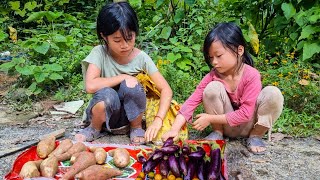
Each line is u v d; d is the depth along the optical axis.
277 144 3.56
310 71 4.73
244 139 3.57
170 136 3.13
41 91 4.72
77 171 2.66
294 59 5.13
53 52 5.45
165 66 4.61
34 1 7.47
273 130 3.79
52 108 4.43
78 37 6.24
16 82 5.04
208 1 5.58
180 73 4.64
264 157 3.32
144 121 3.85
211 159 2.72
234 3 5.32
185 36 5.35
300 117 4.01
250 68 3.31
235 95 3.34
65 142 3.02
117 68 3.54
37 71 4.71
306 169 3.14
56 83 4.91
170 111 3.53
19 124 4.01
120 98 3.47
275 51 5.27
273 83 4.38
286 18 4.66
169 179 2.67
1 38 6.66
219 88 3.29
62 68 5.03
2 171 3.05
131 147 3.18
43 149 2.93
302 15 4.45
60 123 4.05
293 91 4.25
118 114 3.51
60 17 7.28
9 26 7.30
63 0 7.96
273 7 5.06
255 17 5.23
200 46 5.06
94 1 8.59
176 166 2.69
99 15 3.28
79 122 4.07
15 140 3.60
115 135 3.66
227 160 3.25
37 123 4.05
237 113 3.27
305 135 3.73
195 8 5.55
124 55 3.39
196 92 3.42
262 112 3.30
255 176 3.02
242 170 3.10
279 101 3.25
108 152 3.03
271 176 3.03
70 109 4.35
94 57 3.50
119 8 3.23
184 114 3.31
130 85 3.38
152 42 5.42
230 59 3.16
